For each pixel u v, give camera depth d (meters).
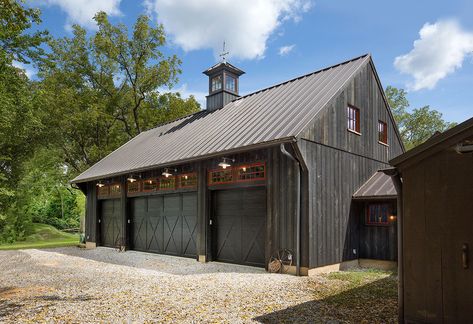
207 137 11.59
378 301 5.92
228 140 10.09
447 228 4.20
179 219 12.35
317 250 8.73
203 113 16.05
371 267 10.20
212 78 15.72
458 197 4.14
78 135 25.86
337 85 10.27
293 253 8.59
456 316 4.06
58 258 12.62
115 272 9.31
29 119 15.80
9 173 21.75
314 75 12.25
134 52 25.77
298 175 8.70
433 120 28.19
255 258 9.79
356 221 10.42
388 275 8.46
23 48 11.71
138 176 13.92
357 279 7.86
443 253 4.21
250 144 8.77
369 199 10.03
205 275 8.44
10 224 21.45
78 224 34.06
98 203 16.77
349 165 10.36
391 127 13.01
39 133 21.84
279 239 8.92
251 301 5.94
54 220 32.34
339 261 9.52
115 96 26.09
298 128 8.42
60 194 33.47
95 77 26.05
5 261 12.30
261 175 9.53
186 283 7.45
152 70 25.88
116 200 15.71
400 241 4.67
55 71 24.72
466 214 4.07
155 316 5.14
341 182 9.92
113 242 15.69
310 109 9.40
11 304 5.90
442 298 4.18
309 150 8.84
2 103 11.60
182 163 11.18
